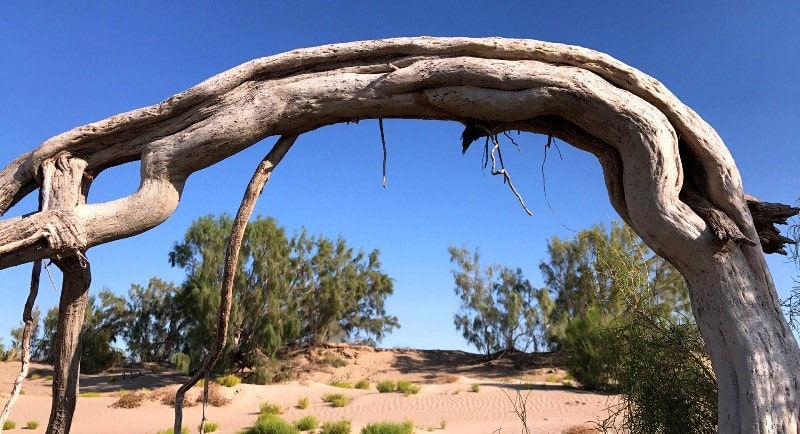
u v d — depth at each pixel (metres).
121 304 50.56
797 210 6.09
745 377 5.32
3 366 44.28
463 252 46.91
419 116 6.29
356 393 30.62
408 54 6.22
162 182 6.17
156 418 23.27
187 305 35.72
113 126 6.29
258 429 19.50
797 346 5.51
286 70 6.34
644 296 8.09
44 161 6.32
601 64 5.98
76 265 6.28
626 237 8.65
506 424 21.38
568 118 5.97
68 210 5.84
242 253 36.81
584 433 16.97
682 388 7.32
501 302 46.34
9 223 5.56
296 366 42.94
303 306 44.16
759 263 5.77
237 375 36.53
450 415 24.56
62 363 6.53
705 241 5.64
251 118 6.09
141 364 47.81
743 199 5.96
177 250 37.22
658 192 5.71
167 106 6.22
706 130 6.00
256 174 6.24
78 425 22.48
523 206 6.21
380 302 49.59
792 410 5.14
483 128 6.21
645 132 5.70
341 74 6.20
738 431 5.24
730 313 5.55
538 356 46.28
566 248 40.47
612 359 8.38
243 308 36.25
